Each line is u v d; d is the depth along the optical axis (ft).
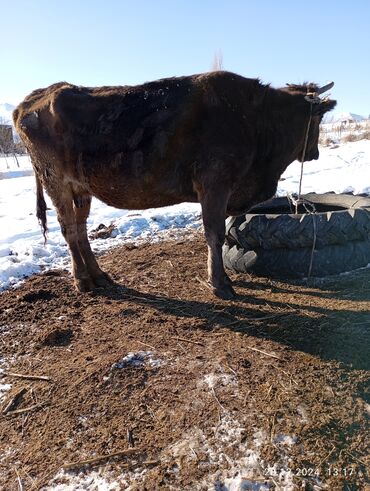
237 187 7.23
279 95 7.17
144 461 4.09
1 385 5.49
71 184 7.72
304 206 8.85
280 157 7.35
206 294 7.23
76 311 7.11
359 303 6.40
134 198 7.23
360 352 5.18
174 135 6.65
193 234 10.99
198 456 4.05
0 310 7.37
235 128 6.68
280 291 7.13
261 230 7.47
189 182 6.98
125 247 10.21
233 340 5.73
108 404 4.83
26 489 4.00
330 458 3.89
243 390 4.75
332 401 4.48
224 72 6.88
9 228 12.41
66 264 9.48
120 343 5.93
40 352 6.07
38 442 4.51
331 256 7.33
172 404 4.69
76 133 7.11
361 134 34.53
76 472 4.10
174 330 6.13
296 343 5.52
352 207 8.71
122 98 7.04
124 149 6.81
